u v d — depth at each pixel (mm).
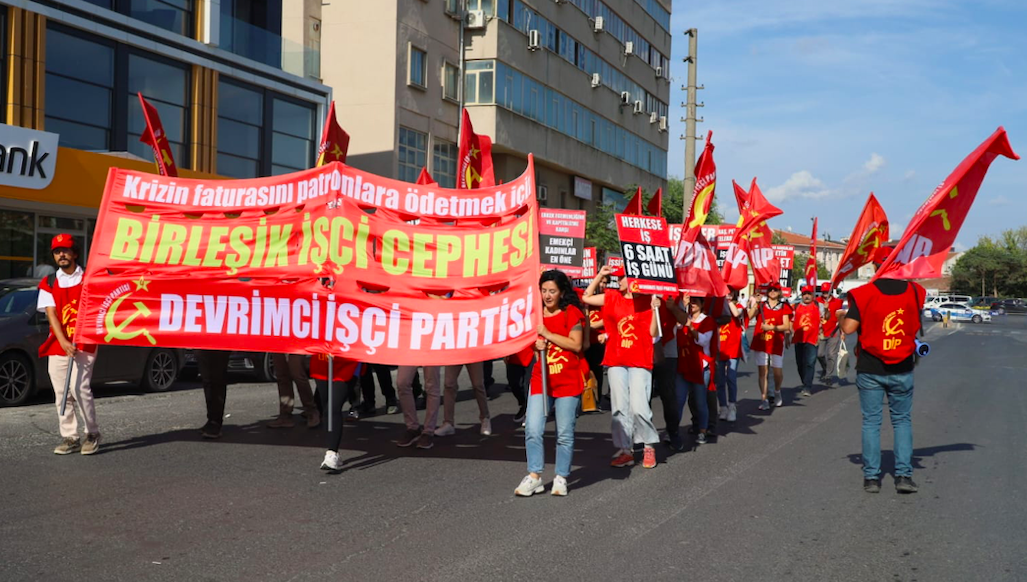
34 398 12875
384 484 7375
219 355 9250
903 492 7258
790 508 6711
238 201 8727
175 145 23156
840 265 14062
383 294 8117
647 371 8281
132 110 21875
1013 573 5164
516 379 11320
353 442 9438
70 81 20172
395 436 9930
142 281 8539
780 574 5098
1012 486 7582
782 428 11047
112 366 13070
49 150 18703
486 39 32688
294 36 29766
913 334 7234
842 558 5422
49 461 7996
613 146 43875
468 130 12227
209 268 8531
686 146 27016
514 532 5930
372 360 7973
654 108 50344
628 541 5734
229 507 6477
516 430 10648
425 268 8133
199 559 5215
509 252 7973
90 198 19750
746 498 7039
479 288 7961
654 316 8227
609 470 8188
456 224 8227
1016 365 23438
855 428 11047
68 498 6625
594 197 43219
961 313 73250
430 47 31547
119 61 21375
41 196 18609
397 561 5234
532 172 7988
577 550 5520
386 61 29859
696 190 9352
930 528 6152
